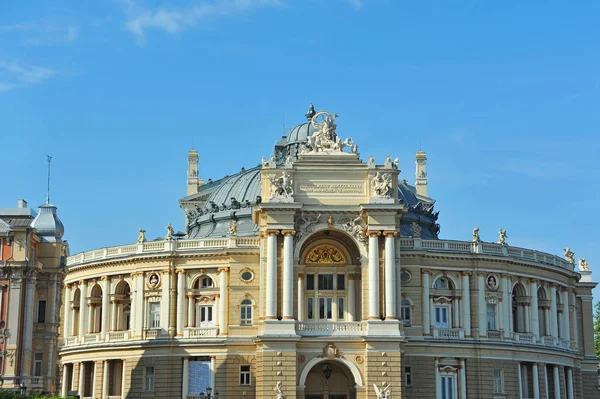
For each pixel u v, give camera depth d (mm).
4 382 105375
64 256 125312
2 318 107375
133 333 117062
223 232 126500
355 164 108750
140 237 119750
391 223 106688
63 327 126312
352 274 110688
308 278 111500
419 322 114438
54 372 114625
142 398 114312
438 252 116750
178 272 116812
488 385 115250
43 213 123438
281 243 106188
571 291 131500
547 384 122125
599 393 136125
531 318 121750
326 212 107312
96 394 118625
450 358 114938
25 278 108688
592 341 137500
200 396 108125
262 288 106562
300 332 104562
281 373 102625
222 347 112500
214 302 115625
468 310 117000
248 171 135750
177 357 114125
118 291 121000
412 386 112562
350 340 104312
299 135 142625
